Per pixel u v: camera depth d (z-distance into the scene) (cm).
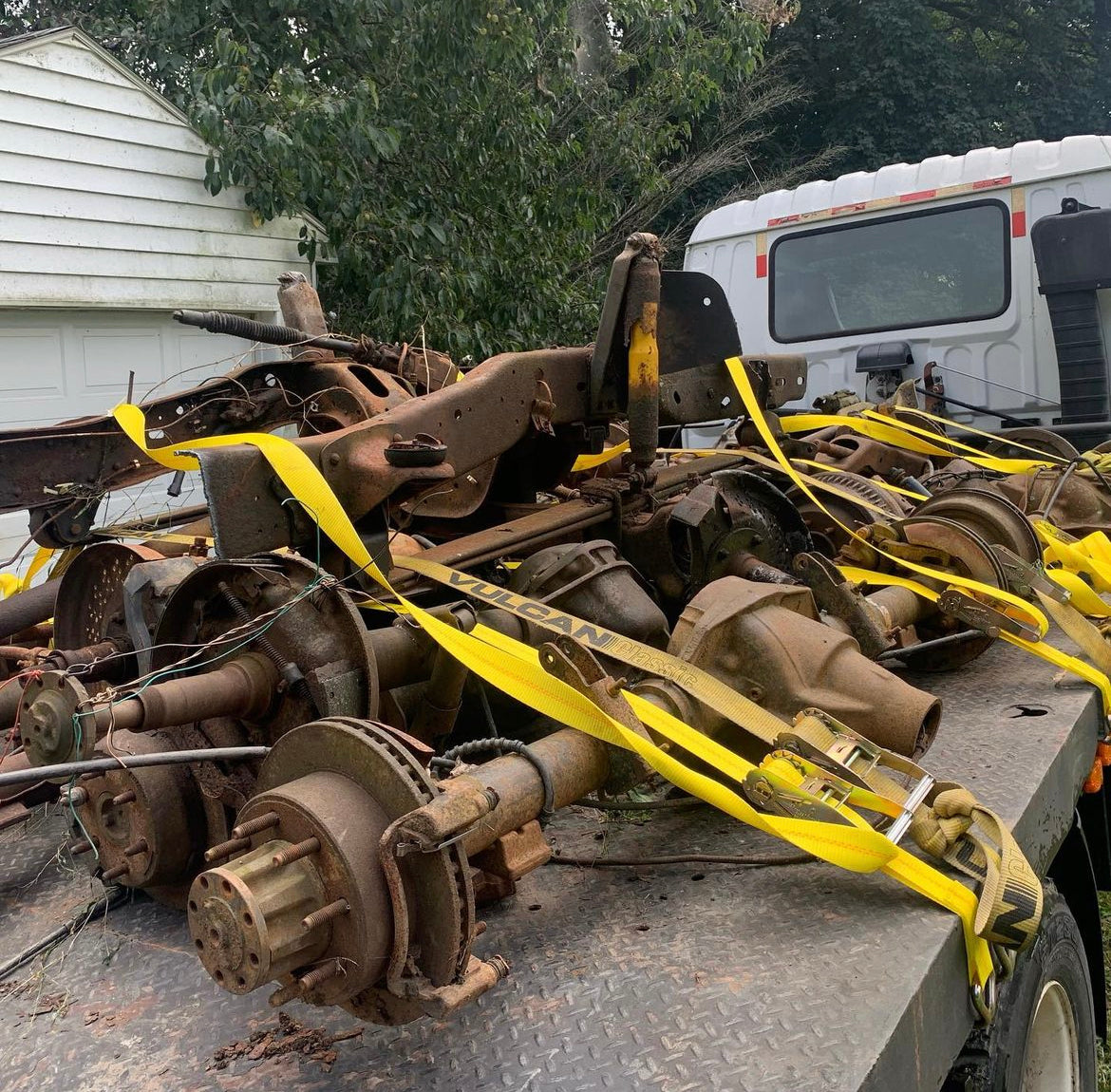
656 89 1279
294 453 220
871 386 610
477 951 179
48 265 761
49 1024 172
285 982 148
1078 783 269
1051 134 2083
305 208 912
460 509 319
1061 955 228
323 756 156
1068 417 546
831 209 630
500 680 199
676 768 179
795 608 237
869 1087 143
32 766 189
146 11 1000
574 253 1186
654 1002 162
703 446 642
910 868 185
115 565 271
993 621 291
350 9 951
